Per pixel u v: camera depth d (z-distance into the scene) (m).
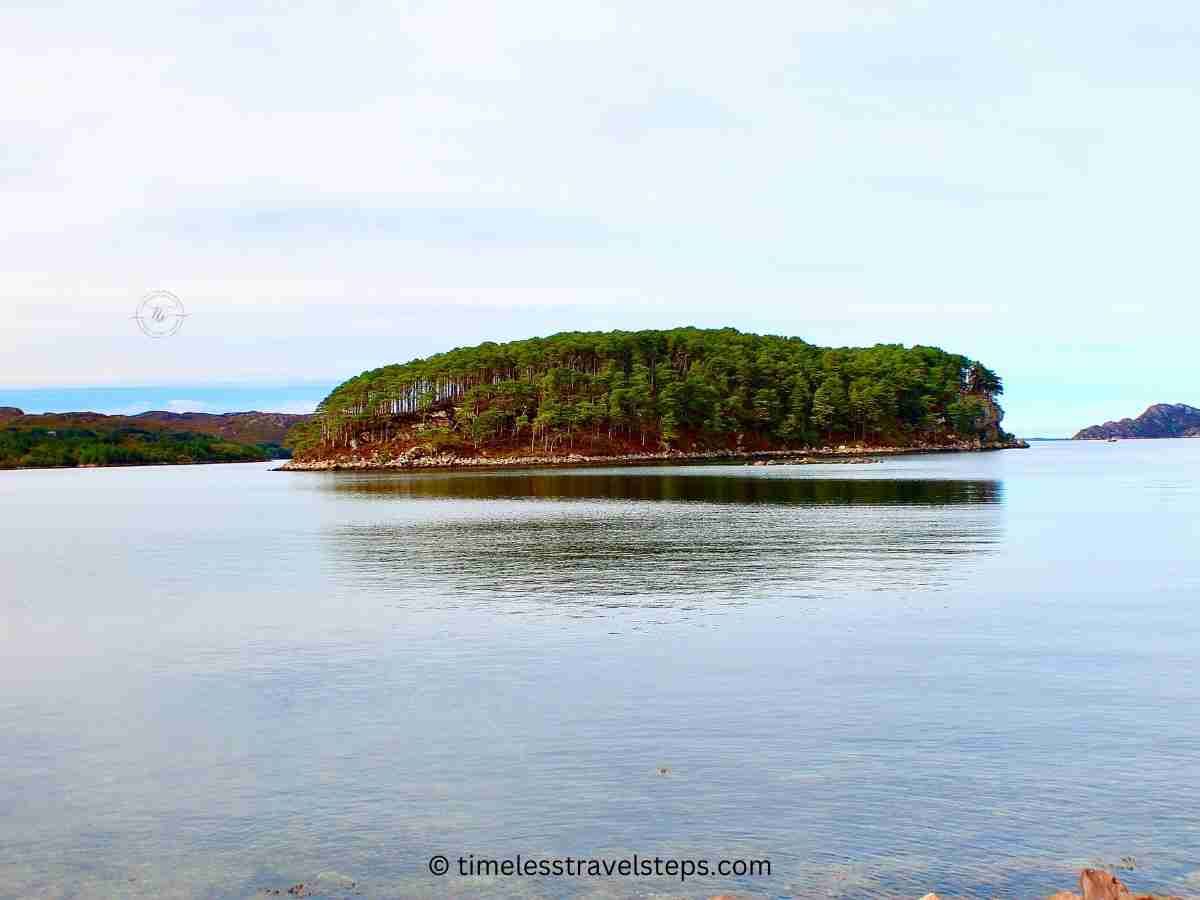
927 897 12.93
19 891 14.77
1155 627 32.44
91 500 141.88
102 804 18.11
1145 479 143.75
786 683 25.58
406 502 120.94
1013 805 17.30
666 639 31.62
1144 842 15.80
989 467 199.88
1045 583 42.53
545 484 158.88
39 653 31.34
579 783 18.67
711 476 174.00
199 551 65.00
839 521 77.44
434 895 14.48
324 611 38.56
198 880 15.09
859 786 18.23
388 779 19.08
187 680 27.30
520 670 27.61
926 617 34.75
